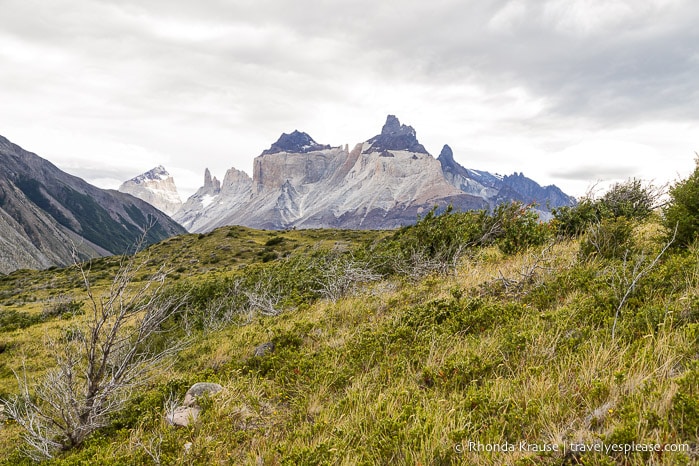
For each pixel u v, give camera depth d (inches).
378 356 263.3
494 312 271.3
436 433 152.3
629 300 222.1
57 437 282.4
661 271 243.0
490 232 565.6
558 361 187.8
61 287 2146.9
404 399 192.4
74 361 281.3
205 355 422.9
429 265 499.2
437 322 297.4
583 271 295.4
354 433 174.6
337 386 241.8
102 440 253.9
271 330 398.0
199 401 247.4
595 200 569.6
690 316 189.3
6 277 3174.2
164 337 571.8
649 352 165.3
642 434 120.2
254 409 234.1
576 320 223.1
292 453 166.1
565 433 136.7
